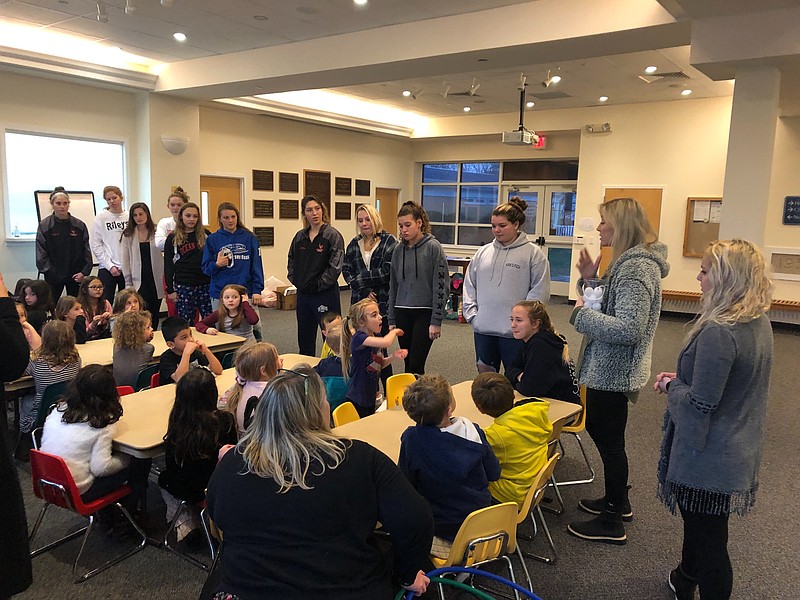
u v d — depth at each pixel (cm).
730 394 180
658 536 282
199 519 262
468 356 635
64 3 525
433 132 1139
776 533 291
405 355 342
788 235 828
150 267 580
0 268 663
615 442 266
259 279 489
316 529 132
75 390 241
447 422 204
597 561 260
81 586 235
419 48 559
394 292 399
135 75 718
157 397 295
